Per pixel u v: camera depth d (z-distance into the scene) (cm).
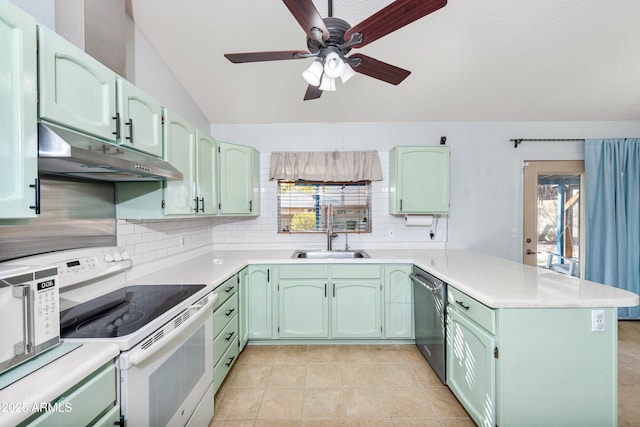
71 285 128
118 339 93
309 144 301
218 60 214
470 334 150
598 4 167
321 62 133
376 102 266
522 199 298
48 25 107
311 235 303
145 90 191
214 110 277
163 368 112
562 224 300
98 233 152
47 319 84
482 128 298
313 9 104
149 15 175
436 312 192
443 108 275
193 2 167
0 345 71
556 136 295
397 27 114
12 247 110
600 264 288
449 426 157
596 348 127
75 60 97
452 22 179
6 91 74
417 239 301
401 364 218
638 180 284
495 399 130
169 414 116
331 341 251
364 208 303
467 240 300
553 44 195
